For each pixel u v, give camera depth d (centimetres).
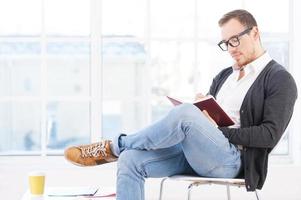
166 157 227
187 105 216
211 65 356
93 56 347
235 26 239
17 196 331
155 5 356
